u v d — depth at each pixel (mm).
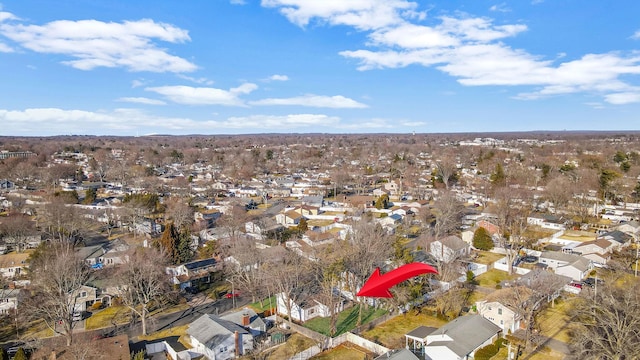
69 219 77000
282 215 93812
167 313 51031
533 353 38781
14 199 95938
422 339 39875
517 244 69375
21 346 41500
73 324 46906
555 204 92938
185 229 73750
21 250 72750
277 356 40125
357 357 39562
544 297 46656
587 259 61625
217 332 41062
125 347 38688
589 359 33250
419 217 90250
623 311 34094
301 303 49500
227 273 59188
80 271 49844
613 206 100562
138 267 50906
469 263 62750
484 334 39906
